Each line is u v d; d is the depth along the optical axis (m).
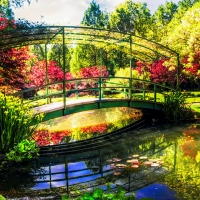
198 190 4.48
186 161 5.98
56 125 10.69
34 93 18.16
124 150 7.09
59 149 7.33
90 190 4.62
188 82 22.02
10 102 6.25
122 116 12.38
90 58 25.11
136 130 9.43
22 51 10.52
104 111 14.29
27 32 8.17
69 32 9.28
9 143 6.06
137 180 4.98
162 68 16.67
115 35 10.32
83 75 17.83
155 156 6.43
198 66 11.88
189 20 12.23
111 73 27.45
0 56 9.80
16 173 5.48
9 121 6.04
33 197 4.38
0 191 4.66
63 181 5.07
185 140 7.86
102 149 7.24
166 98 11.29
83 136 8.80
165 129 9.40
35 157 6.51
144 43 11.37
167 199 4.18
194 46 11.48
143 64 15.88
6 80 10.18
